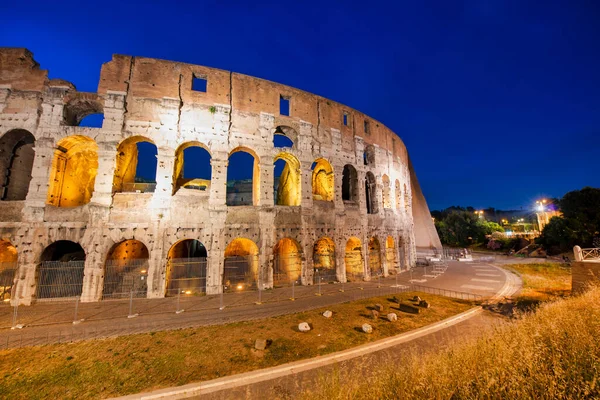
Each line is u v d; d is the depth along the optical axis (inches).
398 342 683.4
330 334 729.6
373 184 1807.3
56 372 549.3
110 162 1139.9
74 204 1310.3
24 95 1132.5
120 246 1338.6
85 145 1279.5
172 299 1074.1
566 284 1368.1
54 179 1152.8
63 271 1135.0
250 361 589.0
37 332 740.7
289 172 1728.6
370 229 1659.7
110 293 1120.2
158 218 1149.1
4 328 767.7
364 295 1141.7
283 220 1352.1
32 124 1118.4
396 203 2001.7
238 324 801.6
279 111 1443.2
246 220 1273.4
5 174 1165.1
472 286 1337.4
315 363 580.1
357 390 303.9
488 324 798.5
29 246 1039.0
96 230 1090.1
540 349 333.7
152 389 492.4
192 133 1248.8
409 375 307.7
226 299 1075.3
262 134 1368.1
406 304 948.6
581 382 262.4
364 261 1583.4
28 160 1256.2
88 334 727.7
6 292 1110.4
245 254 1520.7
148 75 1234.6
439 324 805.9
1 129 1099.9
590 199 2171.5
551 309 570.9
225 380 516.1
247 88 1379.2
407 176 2265.0
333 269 1567.4
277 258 1603.1
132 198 1146.0
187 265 1374.3
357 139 1708.9
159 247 1133.1
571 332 374.3
